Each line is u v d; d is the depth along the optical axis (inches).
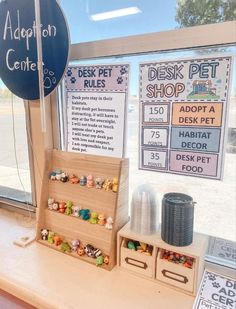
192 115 29.0
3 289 30.0
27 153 42.6
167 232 27.9
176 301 26.4
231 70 26.2
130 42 30.9
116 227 31.1
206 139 28.8
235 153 28.0
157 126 31.4
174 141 30.6
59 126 39.2
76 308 25.3
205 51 27.5
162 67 29.5
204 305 25.6
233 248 30.6
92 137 36.5
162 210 28.6
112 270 31.0
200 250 27.0
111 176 32.3
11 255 33.9
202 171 29.9
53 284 28.6
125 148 34.2
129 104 32.9
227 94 26.8
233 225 30.0
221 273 29.9
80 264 32.2
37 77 35.0
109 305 25.8
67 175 36.0
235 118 27.3
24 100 38.9
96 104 35.2
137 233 30.0
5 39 36.4
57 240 35.6
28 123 40.1
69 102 37.4
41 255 34.0
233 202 29.3
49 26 32.9
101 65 33.6
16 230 40.8
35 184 42.3
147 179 33.5
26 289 27.8
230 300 26.1
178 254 28.0
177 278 27.6
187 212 26.9
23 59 35.5
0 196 48.7
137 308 25.5
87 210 34.1
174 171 31.5
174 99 29.6
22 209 46.2
